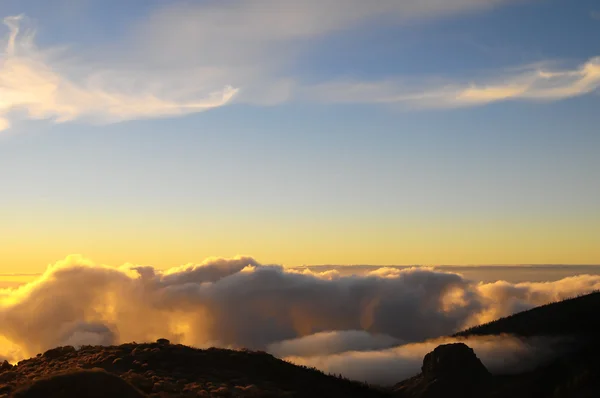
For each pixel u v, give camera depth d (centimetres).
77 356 7088
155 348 7244
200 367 6819
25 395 4384
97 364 6550
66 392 4438
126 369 6444
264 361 7594
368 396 8175
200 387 5619
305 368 8250
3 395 4425
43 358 7131
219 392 5481
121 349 7275
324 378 8025
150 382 5531
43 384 4503
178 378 6094
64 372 4750
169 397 4994
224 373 6706
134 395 4669
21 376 5897
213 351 7619
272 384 6781
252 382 6488
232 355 7431
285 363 7981
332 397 7288
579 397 17550
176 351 7225
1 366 6744
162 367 6588
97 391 4531
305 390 7150
